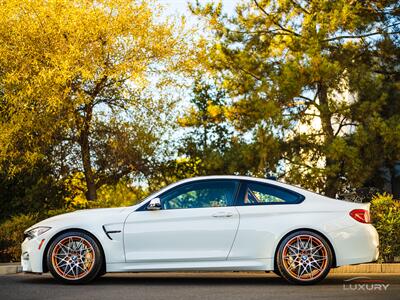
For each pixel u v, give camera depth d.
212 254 9.55
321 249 9.52
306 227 9.53
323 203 9.74
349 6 18.95
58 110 20.88
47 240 9.67
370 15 20.41
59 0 21.73
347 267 12.16
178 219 9.62
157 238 9.58
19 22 21.53
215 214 9.62
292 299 7.92
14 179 20.45
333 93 18.80
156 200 9.58
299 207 9.67
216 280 10.41
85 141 23.11
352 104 18.34
